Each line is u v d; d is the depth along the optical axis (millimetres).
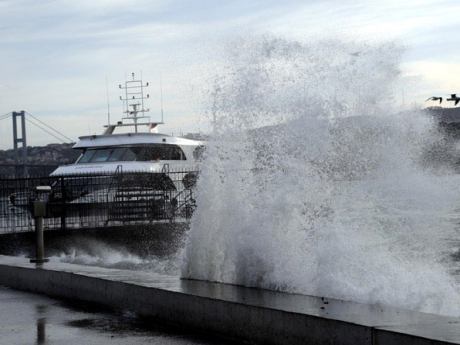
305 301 6094
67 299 8852
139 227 18219
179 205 19250
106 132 31594
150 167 25203
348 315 5352
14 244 17047
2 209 17953
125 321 7266
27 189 18234
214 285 7359
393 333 4715
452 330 4734
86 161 26375
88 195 19125
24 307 8289
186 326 6742
